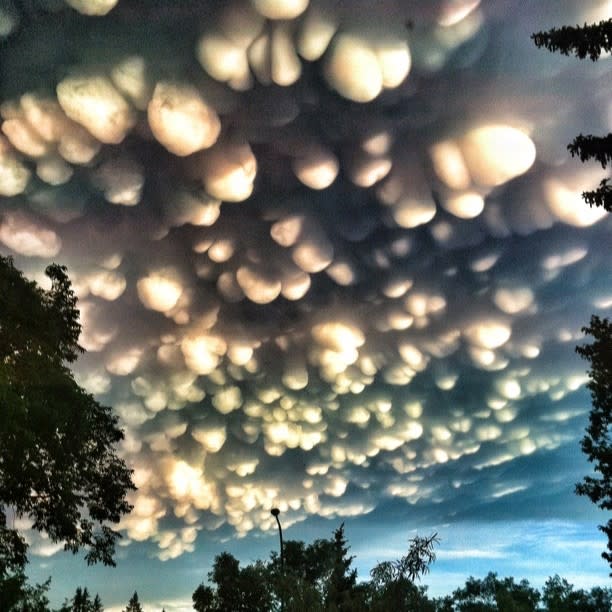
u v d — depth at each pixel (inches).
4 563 755.4
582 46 545.0
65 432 757.3
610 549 997.2
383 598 663.1
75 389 788.0
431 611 668.1
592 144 544.7
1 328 707.4
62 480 748.0
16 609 956.0
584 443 960.3
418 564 671.8
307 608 738.8
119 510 844.6
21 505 727.7
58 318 830.5
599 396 929.5
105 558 837.8
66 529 769.6
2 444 644.7
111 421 860.0
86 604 1389.0
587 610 1779.0
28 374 719.7
